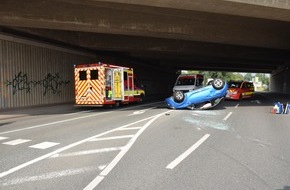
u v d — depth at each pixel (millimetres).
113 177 5445
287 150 7484
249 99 30047
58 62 25359
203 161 6477
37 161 6547
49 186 5016
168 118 13742
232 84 28469
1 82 19156
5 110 18844
